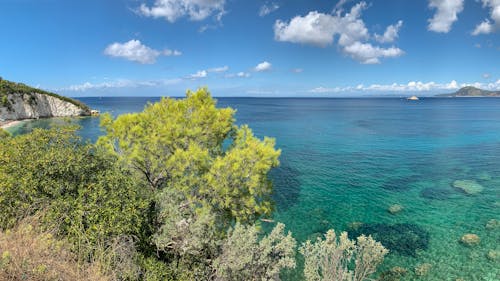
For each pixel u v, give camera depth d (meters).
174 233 12.27
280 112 151.88
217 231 14.70
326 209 27.67
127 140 14.85
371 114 135.50
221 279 11.80
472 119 106.50
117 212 10.22
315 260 14.37
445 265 19.28
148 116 15.87
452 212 27.00
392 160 45.09
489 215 26.22
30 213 9.61
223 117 15.99
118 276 9.08
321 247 14.62
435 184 34.22
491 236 22.66
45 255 7.84
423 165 42.16
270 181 16.22
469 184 33.94
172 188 13.96
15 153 10.91
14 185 9.71
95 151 13.31
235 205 14.61
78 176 11.21
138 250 11.45
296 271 18.23
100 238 9.69
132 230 10.62
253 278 12.30
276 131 76.44
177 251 12.53
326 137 66.44
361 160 45.12
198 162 14.20
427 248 21.28
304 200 29.67
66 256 8.55
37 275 7.18
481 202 29.05
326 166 41.72
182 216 13.82
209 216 13.07
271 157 14.68
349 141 61.28
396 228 24.27
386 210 27.53
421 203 28.98
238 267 11.66
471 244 21.52
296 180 35.72
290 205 28.50
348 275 14.07
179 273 11.55
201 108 15.91
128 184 11.66
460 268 18.95
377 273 18.61
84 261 8.76
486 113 136.75
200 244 12.25
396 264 19.50
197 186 14.67
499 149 52.25
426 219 25.73
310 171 39.34
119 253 9.77
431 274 18.44
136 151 14.11
